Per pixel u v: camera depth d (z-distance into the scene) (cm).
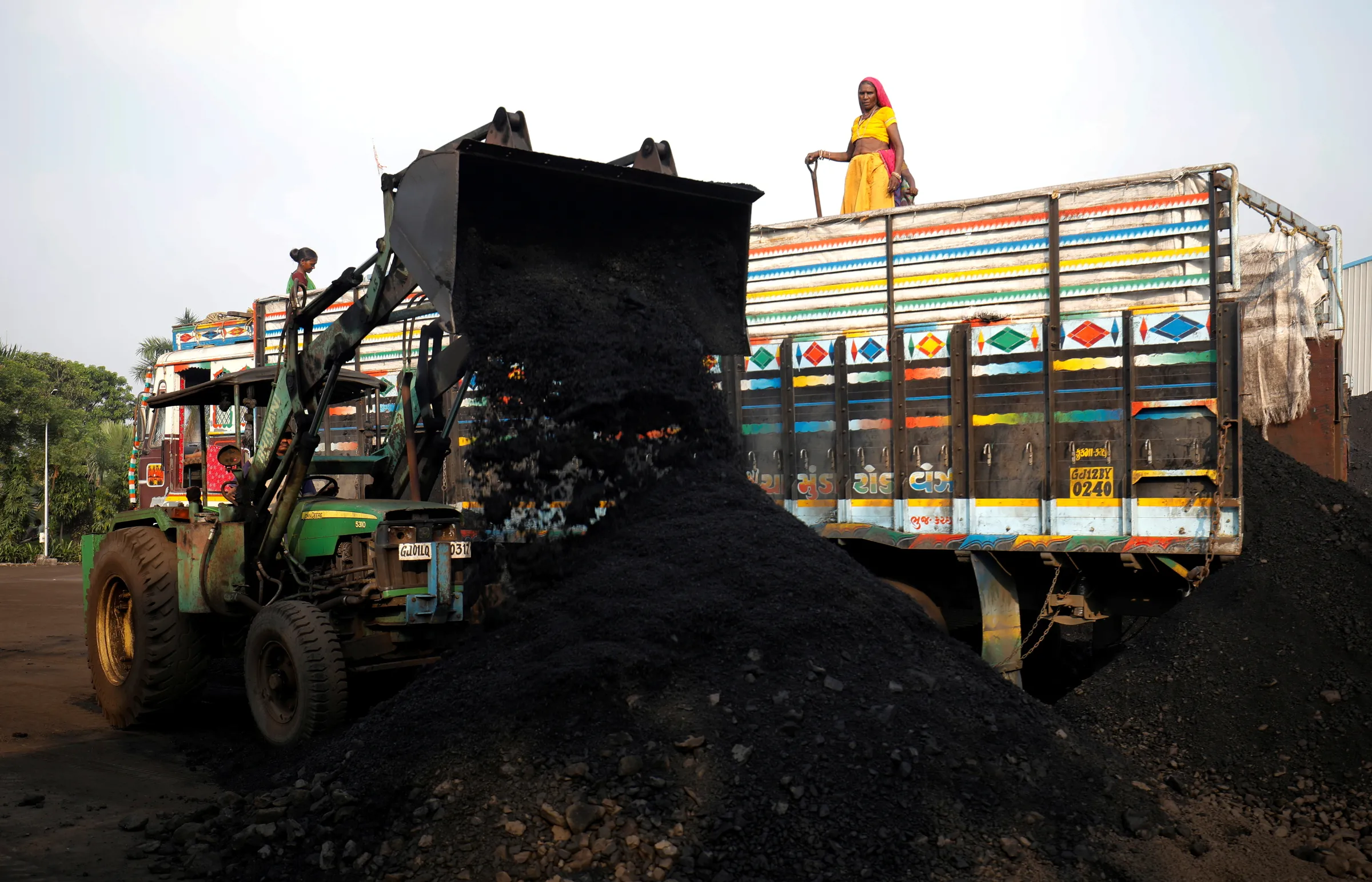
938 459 726
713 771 427
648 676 479
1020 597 721
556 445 582
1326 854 405
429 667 580
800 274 797
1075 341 679
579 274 627
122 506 3734
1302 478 688
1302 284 752
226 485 698
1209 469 632
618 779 424
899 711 462
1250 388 768
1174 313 647
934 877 377
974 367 712
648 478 630
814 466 782
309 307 637
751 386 812
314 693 558
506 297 584
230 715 720
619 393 585
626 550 580
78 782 549
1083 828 414
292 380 643
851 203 948
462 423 900
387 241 579
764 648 497
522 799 420
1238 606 604
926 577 755
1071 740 472
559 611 548
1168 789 475
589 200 609
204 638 686
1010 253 719
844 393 765
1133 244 675
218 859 422
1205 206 654
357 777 465
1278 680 541
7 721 700
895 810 408
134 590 675
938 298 743
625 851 388
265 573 656
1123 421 661
